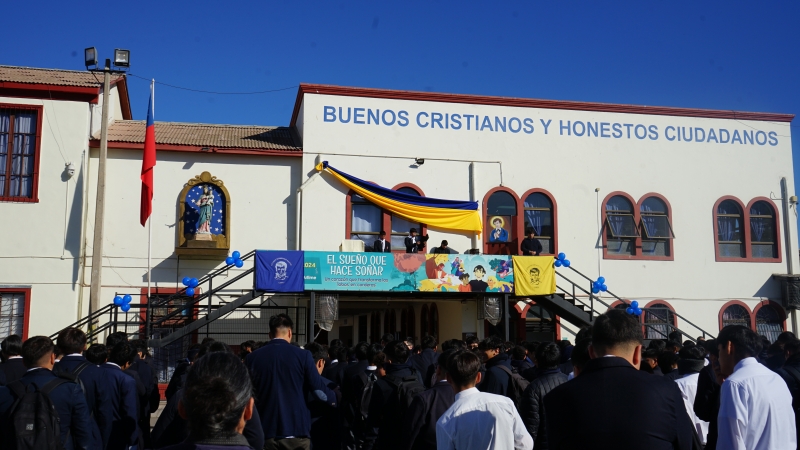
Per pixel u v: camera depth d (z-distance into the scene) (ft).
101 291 65.16
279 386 22.80
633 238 75.00
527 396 20.66
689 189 76.89
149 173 62.49
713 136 78.38
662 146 77.05
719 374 18.98
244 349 34.78
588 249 73.61
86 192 64.80
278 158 70.33
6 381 25.26
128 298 57.00
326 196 69.82
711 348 19.13
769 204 78.59
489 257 61.62
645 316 73.51
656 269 74.64
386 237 70.49
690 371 22.62
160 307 63.26
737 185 78.07
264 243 68.85
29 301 62.03
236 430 10.13
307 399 24.12
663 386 13.16
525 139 74.33
